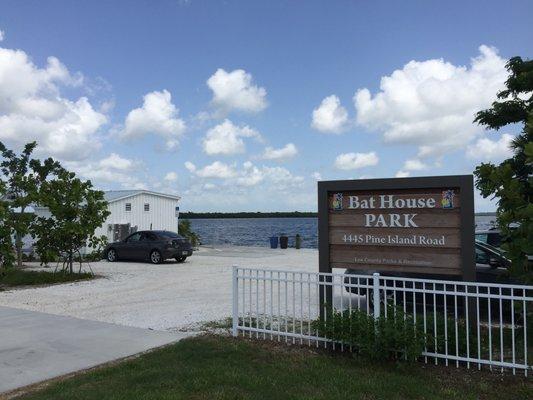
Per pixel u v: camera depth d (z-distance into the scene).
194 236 35.66
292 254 27.36
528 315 5.50
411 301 8.87
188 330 8.25
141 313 9.95
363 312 6.38
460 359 5.79
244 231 82.06
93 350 7.00
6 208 14.80
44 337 7.76
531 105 11.17
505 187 5.81
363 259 7.30
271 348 6.79
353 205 7.40
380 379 5.46
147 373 5.77
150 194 30.11
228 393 5.10
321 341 6.84
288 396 5.00
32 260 24.56
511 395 5.04
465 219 6.58
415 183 6.91
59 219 15.83
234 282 7.53
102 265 21.02
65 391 5.24
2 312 9.91
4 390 5.44
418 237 6.92
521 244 5.41
